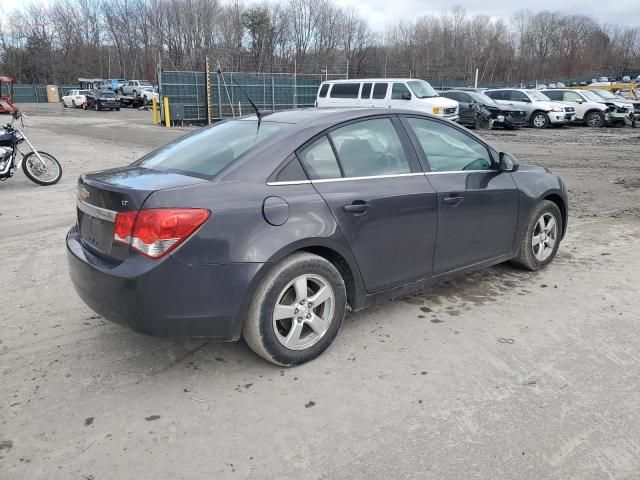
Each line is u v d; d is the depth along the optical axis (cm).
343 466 255
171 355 362
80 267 326
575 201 878
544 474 248
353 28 7019
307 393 316
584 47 8381
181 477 249
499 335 386
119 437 278
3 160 951
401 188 381
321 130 361
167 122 2620
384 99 1988
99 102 4203
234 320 314
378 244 370
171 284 295
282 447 269
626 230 682
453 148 438
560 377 329
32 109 4450
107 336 390
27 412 299
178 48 7288
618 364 343
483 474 248
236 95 2845
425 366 344
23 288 484
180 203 298
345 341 378
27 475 251
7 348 371
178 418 293
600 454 261
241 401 309
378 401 306
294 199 331
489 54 7706
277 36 6788
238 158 334
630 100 2831
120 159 1375
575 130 2327
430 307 436
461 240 428
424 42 7469
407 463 256
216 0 6956
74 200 868
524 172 496
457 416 291
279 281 324
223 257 304
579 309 429
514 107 2384
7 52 7644
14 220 738
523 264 507
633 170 1206
